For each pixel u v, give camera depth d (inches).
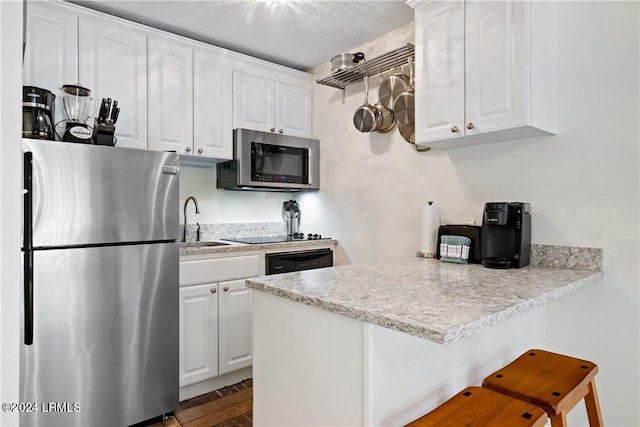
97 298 69.5
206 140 103.6
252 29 100.4
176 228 80.4
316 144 123.8
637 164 61.9
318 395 46.9
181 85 99.1
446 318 37.1
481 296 46.4
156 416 78.0
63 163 65.6
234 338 96.7
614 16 64.3
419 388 47.6
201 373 90.9
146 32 93.4
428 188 92.7
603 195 65.3
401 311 39.7
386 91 97.4
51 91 80.1
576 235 68.2
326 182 122.4
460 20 72.5
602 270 65.1
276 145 115.0
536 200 73.3
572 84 68.7
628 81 62.9
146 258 75.7
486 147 81.0
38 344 63.4
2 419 15.9
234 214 124.5
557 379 49.2
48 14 80.5
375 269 68.3
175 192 80.4
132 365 74.1
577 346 68.9
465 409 41.3
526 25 63.9
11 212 16.3
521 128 65.9
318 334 47.1
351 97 113.7
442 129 75.3
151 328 76.6
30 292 61.7
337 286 52.3
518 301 44.0
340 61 100.9
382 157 104.4
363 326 41.6
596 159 66.1
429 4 77.9
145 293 75.7
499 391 47.3
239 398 90.9
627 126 62.9
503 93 66.2
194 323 89.7
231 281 96.6
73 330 66.9
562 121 70.0
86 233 68.1
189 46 100.6
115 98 88.8
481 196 82.1
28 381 62.5
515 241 69.9
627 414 63.2
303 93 125.0
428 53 78.0
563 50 69.9
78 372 67.6
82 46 84.6
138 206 74.5
